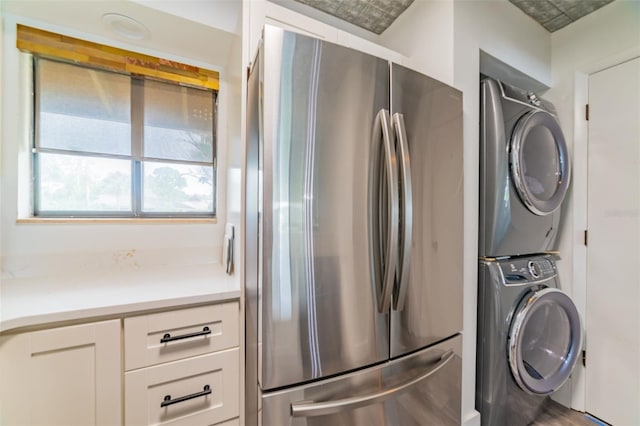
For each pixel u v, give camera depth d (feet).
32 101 4.21
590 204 5.44
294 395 2.74
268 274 2.64
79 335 2.75
